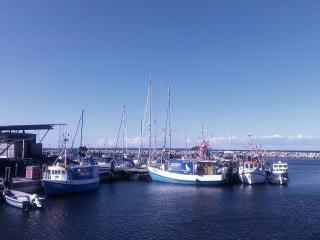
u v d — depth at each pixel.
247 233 43.75
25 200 53.19
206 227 46.25
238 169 94.31
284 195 74.25
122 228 45.25
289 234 43.56
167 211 55.66
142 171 101.56
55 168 68.56
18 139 84.06
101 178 93.69
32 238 40.66
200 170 88.56
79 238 40.97
